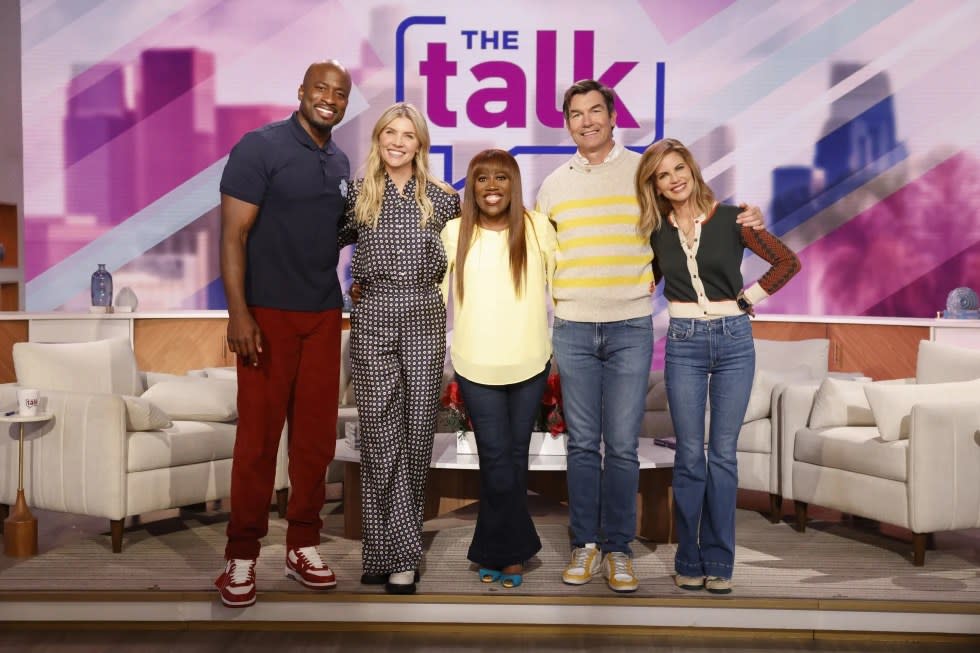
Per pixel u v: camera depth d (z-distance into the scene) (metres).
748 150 6.34
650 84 6.33
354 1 6.37
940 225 6.31
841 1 6.26
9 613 3.37
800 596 3.37
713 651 3.21
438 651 3.18
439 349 3.39
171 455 4.13
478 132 6.39
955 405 3.88
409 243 3.30
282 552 3.95
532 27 6.34
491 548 3.46
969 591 3.48
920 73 6.26
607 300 3.38
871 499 4.05
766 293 3.32
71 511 4.05
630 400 3.41
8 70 6.45
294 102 6.44
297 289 3.34
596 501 3.53
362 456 3.41
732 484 3.40
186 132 6.47
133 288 6.53
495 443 3.38
